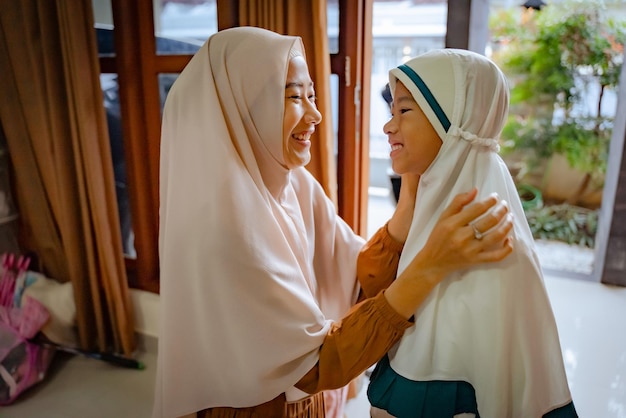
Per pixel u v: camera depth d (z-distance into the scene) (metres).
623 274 2.72
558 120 3.63
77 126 2.00
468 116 0.78
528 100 3.67
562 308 2.50
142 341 2.32
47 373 2.18
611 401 1.84
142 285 2.31
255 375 0.89
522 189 3.76
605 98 3.46
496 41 3.63
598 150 3.56
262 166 1.02
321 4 1.49
